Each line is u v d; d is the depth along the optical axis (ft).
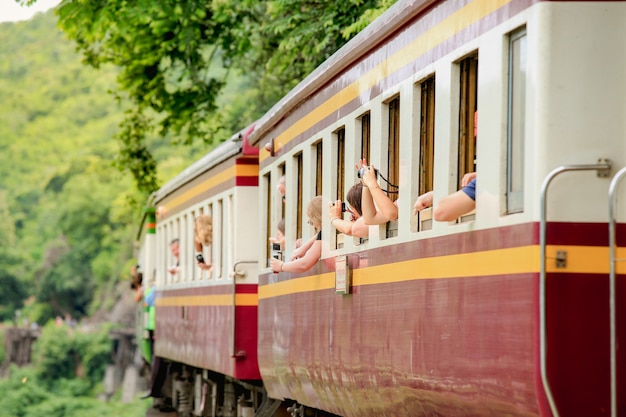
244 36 92.17
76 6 86.74
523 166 23.62
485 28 25.41
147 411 84.38
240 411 56.75
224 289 56.39
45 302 330.95
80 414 251.39
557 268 22.49
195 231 63.82
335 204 36.11
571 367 22.38
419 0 29.12
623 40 22.63
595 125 22.59
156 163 108.37
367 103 33.96
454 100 27.48
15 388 262.47
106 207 303.07
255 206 54.85
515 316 23.44
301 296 41.57
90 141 324.19
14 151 343.26
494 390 24.45
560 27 22.65
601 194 22.52
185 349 67.62
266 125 48.21
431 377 28.19
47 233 332.80
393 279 31.24
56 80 352.49
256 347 53.67
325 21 69.46
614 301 21.62
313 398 40.83
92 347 279.90
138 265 106.01
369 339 33.35
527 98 23.13
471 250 25.77
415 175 29.96
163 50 95.45
